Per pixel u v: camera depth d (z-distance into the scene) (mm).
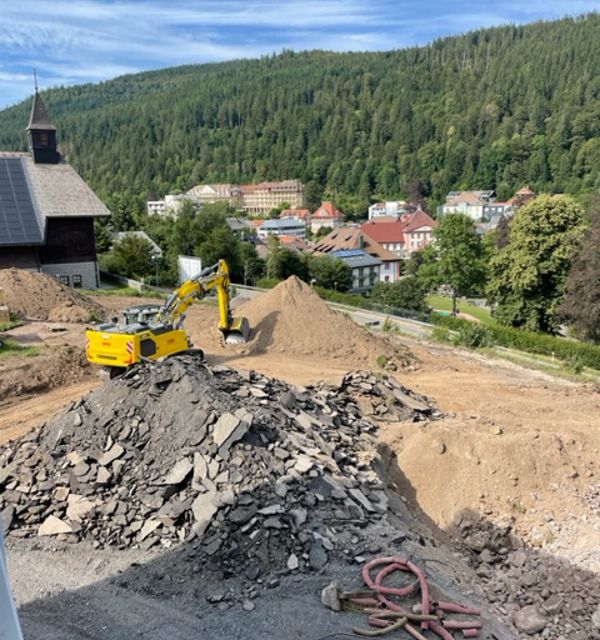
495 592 9680
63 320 27672
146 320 17766
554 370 24297
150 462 10406
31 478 10547
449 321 36344
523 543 11016
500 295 42656
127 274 49750
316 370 20578
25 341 23172
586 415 16391
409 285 56531
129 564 8875
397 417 15133
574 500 11867
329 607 8086
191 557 8820
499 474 12234
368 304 44312
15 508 10016
